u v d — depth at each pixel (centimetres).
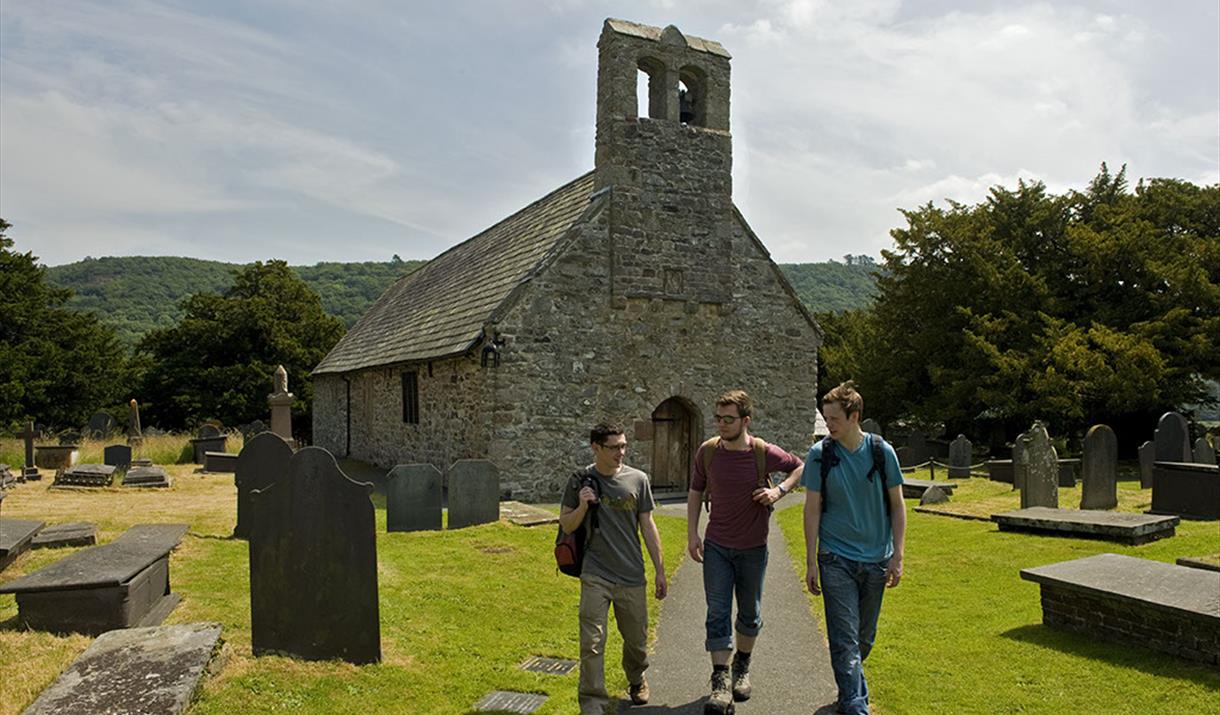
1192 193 3094
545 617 745
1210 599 578
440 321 2052
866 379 3394
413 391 2072
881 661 607
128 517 1197
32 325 4050
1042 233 3073
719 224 1830
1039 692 531
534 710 519
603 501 519
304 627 582
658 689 569
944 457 2648
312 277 10131
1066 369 2500
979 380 2855
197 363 4288
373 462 2431
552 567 944
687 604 809
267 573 583
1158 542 953
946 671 580
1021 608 733
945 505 1375
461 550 1017
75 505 1343
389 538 1088
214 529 1109
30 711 436
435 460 1892
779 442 1912
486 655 627
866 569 487
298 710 498
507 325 1612
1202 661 554
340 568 585
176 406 4222
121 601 619
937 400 3072
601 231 1717
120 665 491
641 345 1752
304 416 4403
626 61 1741
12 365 3741
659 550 530
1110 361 2491
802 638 694
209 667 527
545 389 1645
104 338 4428
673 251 1778
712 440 554
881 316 3412
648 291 1745
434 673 578
